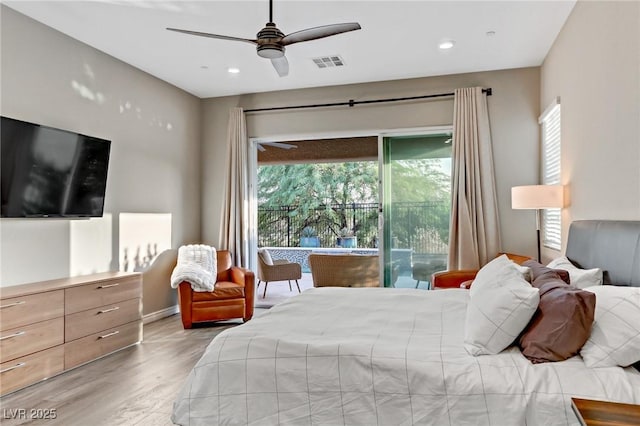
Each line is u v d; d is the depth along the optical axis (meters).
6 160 3.28
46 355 3.21
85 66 4.11
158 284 5.14
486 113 4.86
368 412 1.75
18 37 3.47
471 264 4.76
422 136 5.27
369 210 10.56
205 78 5.14
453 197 4.90
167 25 3.70
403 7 3.38
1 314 2.91
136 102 4.79
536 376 1.64
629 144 2.38
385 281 5.36
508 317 1.85
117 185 4.52
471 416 1.62
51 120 3.76
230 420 1.87
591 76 2.99
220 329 4.67
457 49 4.26
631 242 2.12
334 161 8.41
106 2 3.30
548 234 4.52
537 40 4.04
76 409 2.71
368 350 1.86
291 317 2.50
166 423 2.53
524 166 4.81
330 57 4.45
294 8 3.38
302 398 1.83
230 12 3.45
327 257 5.45
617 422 1.20
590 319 1.73
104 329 3.74
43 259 3.66
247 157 5.80
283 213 11.10
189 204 5.74
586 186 3.13
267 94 5.71
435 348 1.92
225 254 5.48
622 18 2.46
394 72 4.94
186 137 5.70
